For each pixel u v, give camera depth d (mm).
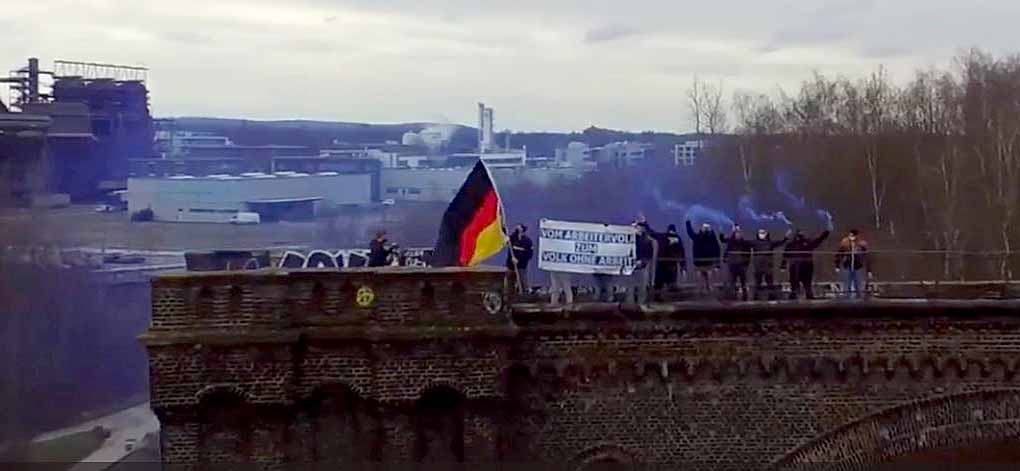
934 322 26000
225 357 24062
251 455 24234
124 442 58938
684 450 25969
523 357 25734
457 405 24766
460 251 28594
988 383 26031
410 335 24422
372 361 24484
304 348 24422
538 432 25844
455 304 24781
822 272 41562
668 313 25797
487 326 24703
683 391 25969
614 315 25812
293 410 24359
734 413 26031
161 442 24172
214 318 24172
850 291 28797
